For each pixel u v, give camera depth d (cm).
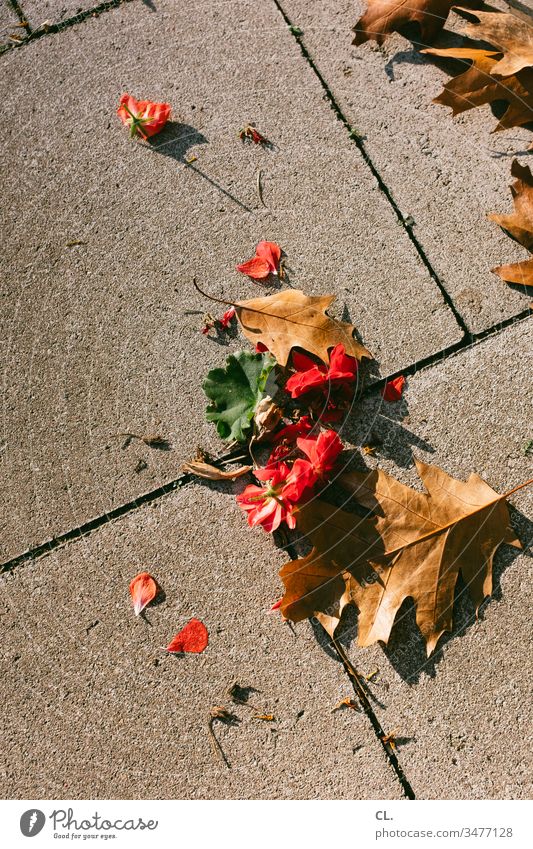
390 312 198
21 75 218
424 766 181
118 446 197
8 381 202
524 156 204
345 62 212
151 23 218
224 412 187
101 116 214
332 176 205
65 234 208
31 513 196
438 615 181
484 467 190
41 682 189
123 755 185
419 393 194
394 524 181
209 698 186
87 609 191
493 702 182
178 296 202
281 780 182
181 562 191
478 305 197
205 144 210
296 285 201
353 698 184
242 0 217
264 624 187
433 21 204
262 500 173
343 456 191
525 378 193
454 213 202
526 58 190
